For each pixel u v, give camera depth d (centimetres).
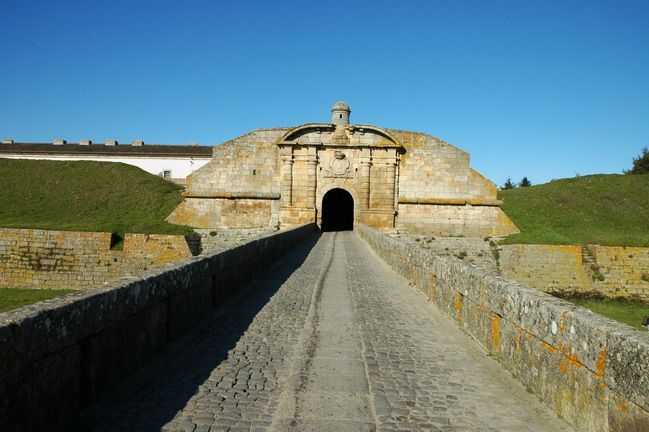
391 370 719
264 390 629
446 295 1083
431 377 690
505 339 730
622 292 3334
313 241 3238
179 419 535
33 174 4606
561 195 4684
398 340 882
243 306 1127
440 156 4131
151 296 718
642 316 2925
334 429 526
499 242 3834
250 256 1504
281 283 1481
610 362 462
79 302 530
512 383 666
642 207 4441
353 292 1368
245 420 539
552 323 581
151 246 3494
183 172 6419
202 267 986
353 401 601
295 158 4134
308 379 671
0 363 406
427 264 1301
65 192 4403
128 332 654
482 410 580
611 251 3409
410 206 4112
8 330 416
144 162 6419
